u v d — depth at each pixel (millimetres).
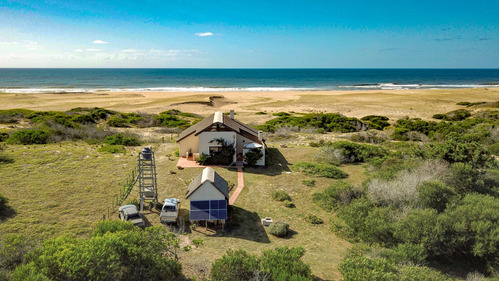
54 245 11914
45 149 31609
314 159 32969
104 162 29266
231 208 21672
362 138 42781
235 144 30219
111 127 48938
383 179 23578
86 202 21141
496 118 58938
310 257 15664
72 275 10250
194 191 19078
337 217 20859
